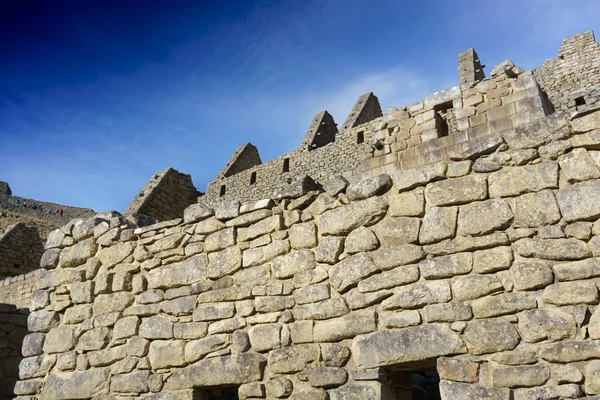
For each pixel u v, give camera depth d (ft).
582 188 16.85
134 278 26.00
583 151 17.19
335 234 21.07
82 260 28.04
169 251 25.41
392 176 20.52
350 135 104.06
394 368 18.97
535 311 16.46
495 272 17.53
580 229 16.55
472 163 19.10
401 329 18.54
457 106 30.32
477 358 16.97
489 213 18.08
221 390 24.62
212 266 23.88
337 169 101.91
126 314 25.44
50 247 29.53
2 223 142.51
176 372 23.08
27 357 27.73
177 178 66.64
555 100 82.07
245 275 22.84
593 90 78.54
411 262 19.06
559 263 16.63
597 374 15.10
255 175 117.29
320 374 19.67
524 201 17.66
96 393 24.73
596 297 15.78
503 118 28.40
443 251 18.56
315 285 20.93
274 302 21.68
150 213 59.82
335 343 19.84
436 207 19.19
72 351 26.30
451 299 17.93
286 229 22.63
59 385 25.93
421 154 30.63
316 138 113.39
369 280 19.69
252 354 21.43
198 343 22.91
